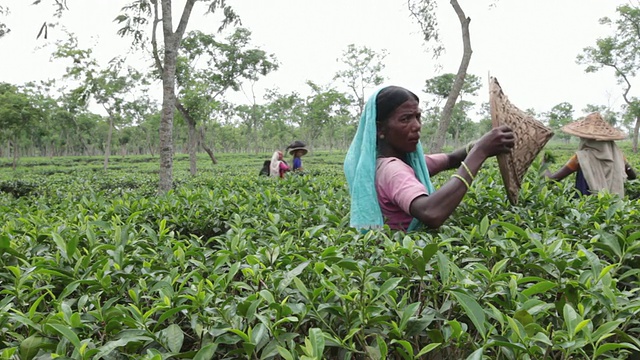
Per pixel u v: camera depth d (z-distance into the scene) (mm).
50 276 1954
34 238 2541
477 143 2426
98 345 1443
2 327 1538
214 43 21031
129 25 10117
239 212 3338
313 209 3240
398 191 2451
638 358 1603
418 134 2670
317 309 1463
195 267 2215
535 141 2598
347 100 42000
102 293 1854
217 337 1398
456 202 2312
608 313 1406
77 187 9820
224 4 9688
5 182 12234
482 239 2211
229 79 22203
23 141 63000
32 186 12055
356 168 2701
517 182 2648
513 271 1987
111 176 13594
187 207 3656
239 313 1443
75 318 1391
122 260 1973
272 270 1884
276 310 1447
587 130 4574
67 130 59312
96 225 2551
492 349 1471
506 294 1539
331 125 56969
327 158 41656
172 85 7504
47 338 1409
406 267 1809
